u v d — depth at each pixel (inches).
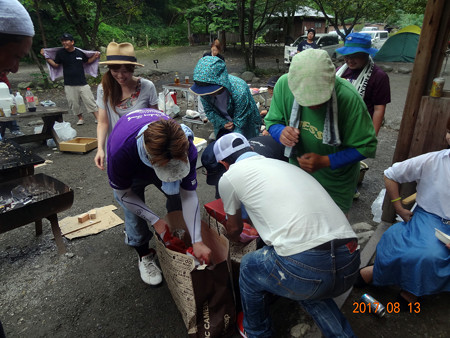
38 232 123.6
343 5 597.9
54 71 253.0
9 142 135.0
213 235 77.7
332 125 66.9
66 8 462.3
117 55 87.7
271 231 60.1
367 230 119.4
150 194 154.8
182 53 753.0
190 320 72.6
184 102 332.2
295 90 63.3
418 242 77.6
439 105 97.2
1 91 197.9
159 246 77.8
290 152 78.7
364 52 104.3
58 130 227.3
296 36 927.7
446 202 77.6
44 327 85.4
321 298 61.2
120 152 65.6
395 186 85.2
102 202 149.6
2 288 99.3
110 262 109.2
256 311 69.9
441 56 96.1
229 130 109.3
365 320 82.0
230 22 689.6
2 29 36.1
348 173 80.5
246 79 471.2
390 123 243.9
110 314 88.7
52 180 112.6
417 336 77.7
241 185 65.1
